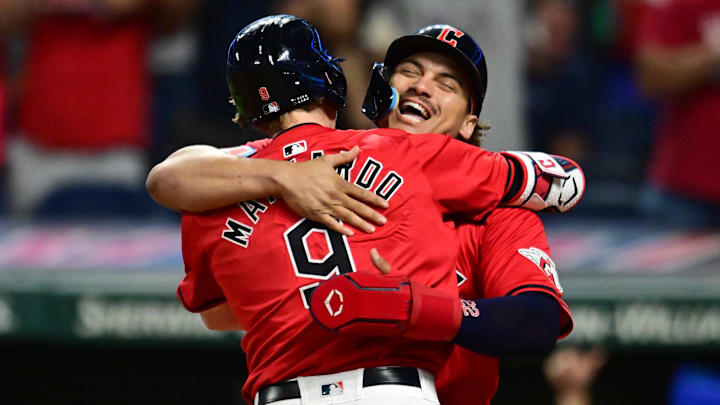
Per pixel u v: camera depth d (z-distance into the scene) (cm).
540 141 2500
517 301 895
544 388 2155
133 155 2269
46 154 2269
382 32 2148
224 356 2141
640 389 2192
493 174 960
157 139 2327
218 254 934
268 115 958
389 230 897
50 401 2102
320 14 2103
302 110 965
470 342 864
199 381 2134
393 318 829
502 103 2256
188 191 929
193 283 994
